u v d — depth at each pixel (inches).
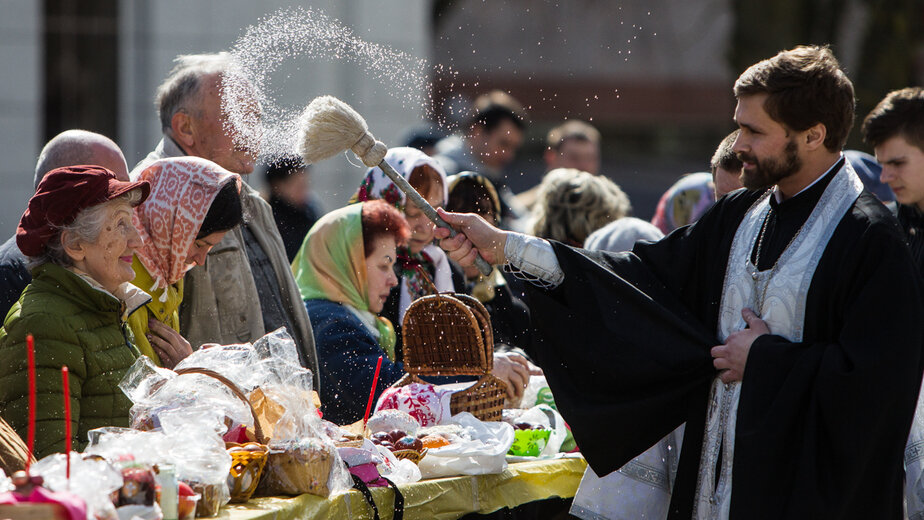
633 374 214.5
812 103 198.5
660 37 1218.6
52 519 131.6
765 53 807.1
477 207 323.3
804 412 197.2
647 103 1194.6
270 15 557.6
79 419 178.4
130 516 145.6
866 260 197.6
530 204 497.0
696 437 217.0
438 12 1058.7
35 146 538.9
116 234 183.5
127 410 183.5
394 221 283.7
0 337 177.8
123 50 550.3
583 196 358.0
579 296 218.7
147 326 212.7
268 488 179.3
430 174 304.3
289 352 195.2
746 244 216.4
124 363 185.8
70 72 545.6
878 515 196.5
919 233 283.1
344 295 275.9
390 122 566.3
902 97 280.1
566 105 1171.9
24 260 199.6
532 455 245.0
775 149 202.8
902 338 191.6
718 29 1220.5
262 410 191.2
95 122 552.1
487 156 456.8
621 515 227.3
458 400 240.2
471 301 245.3
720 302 218.7
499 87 1136.2
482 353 239.9
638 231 325.7
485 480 217.0
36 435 169.0
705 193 377.7
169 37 555.8
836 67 203.3
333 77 538.9
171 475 154.5
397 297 304.2
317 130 203.8
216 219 213.0
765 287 208.5
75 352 175.5
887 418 192.4
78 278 180.4
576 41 1193.4
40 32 538.3
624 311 217.9
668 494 228.4
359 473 191.3
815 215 206.4
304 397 188.4
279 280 259.1
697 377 215.2
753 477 196.1
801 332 204.8
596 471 219.5
